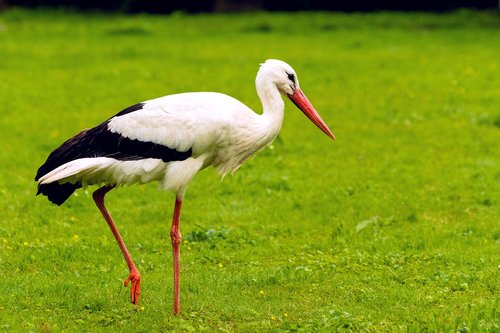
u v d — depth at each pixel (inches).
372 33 1406.3
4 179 588.7
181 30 1465.3
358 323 327.0
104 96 898.7
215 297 365.4
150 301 360.5
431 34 1382.9
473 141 693.9
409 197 543.5
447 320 331.6
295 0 1738.4
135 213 511.5
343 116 802.2
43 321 333.1
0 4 1707.7
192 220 502.3
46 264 415.5
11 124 762.2
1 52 1187.9
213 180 585.6
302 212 516.4
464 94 890.7
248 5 1769.2
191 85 961.5
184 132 342.3
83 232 474.9
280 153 665.6
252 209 523.5
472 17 1569.9
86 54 1186.6
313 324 324.5
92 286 379.9
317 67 1082.7
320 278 392.8
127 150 342.0
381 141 701.3
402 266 410.9
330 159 646.5
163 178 351.9
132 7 1728.6
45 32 1425.9
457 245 444.5
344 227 481.7
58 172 329.7
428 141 697.6
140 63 1112.8
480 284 379.2
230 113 352.5
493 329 312.5
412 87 938.1
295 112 820.0
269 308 352.2
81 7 1738.4
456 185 566.9
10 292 365.7
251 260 428.8
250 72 1048.8
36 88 932.6
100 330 323.6
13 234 465.4
